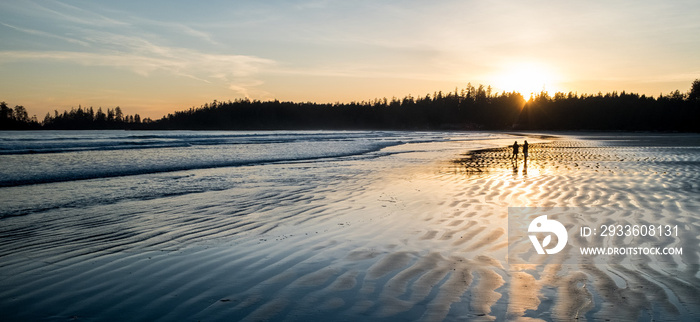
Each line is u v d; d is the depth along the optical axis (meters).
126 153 29.75
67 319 3.79
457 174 16.41
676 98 135.12
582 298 4.11
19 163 22.02
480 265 5.16
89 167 20.02
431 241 6.35
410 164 21.41
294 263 5.36
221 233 7.14
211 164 21.52
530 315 3.75
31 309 4.02
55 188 13.41
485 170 17.97
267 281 4.70
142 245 6.39
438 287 4.44
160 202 10.57
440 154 29.72
